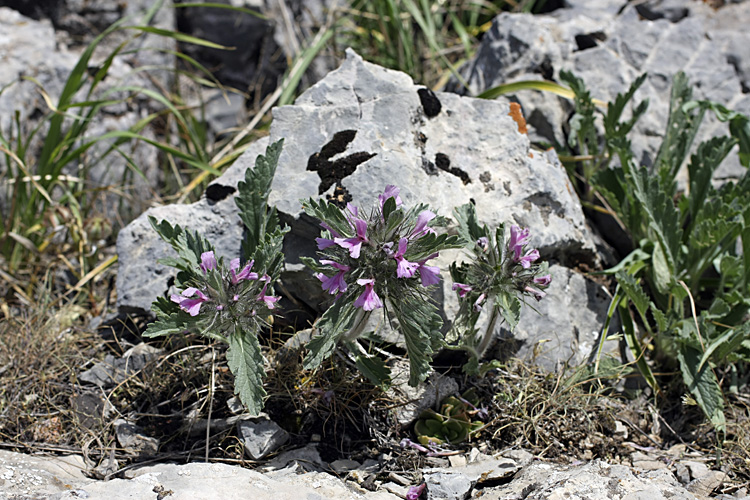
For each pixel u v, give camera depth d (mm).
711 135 1527
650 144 1520
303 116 1396
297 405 1358
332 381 1362
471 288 1332
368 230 1297
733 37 1577
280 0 1696
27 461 1312
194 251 1338
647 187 1412
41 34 1599
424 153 1400
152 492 1280
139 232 1412
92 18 1633
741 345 1382
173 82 1659
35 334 1415
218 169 1569
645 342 1412
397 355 1375
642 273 1457
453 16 1683
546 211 1410
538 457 1344
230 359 1308
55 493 1275
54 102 1583
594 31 1563
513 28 1552
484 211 1396
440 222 1318
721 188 1487
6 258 1517
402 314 1309
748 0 1613
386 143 1392
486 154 1418
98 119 1596
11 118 1536
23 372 1388
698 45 1562
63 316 1449
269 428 1339
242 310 1315
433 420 1354
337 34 1755
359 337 1354
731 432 1371
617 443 1363
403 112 1404
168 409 1365
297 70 1604
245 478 1295
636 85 1451
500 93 1511
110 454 1334
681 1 1614
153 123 1639
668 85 1542
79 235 1501
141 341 1414
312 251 1372
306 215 1357
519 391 1371
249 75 1768
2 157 1540
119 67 1619
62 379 1390
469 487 1304
